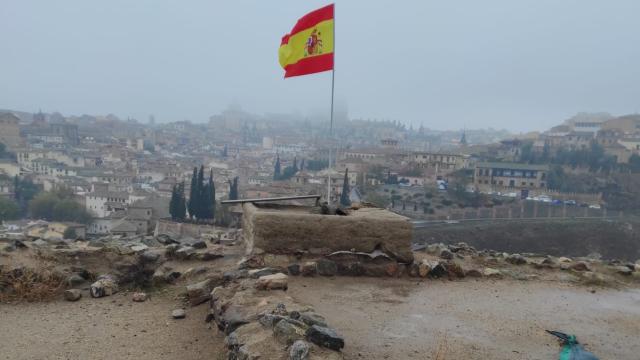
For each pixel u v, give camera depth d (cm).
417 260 966
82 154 15100
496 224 8038
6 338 661
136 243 1100
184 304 803
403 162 13125
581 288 927
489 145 16662
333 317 690
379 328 659
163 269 931
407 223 927
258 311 633
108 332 687
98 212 9300
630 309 808
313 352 513
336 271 899
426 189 10381
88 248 984
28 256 916
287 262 893
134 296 830
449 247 1170
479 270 972
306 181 10238
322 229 905
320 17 1117
